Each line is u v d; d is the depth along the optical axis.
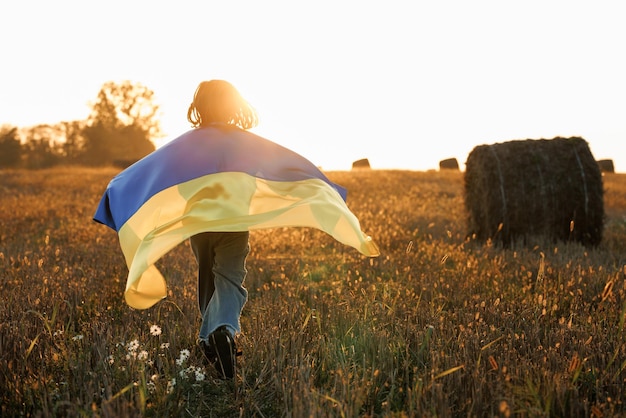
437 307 5.02
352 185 23.42
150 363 3.52
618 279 5.74
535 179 9.83
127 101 73.50
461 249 8.45
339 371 3.13
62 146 76.44
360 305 4.82
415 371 3.38
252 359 3.74
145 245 3.30
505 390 3.03
